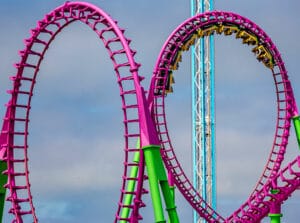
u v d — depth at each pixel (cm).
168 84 6016
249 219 5881
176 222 4706
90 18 4891
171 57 5975
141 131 4497
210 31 6144
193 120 7812
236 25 6225
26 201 5350
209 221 6644
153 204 4425
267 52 6388
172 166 6431
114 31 4672
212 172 7719
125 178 4769
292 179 5434
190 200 6612
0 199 5431
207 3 7875
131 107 4678
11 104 5369
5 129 5456
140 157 4600
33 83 5450
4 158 5394
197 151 7775
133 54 4559
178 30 5994
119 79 4688
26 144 5434
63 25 5169
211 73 7794
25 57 5375
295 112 6462
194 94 7825
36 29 5312
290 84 6481
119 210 4828
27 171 5406
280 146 6538
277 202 5522
